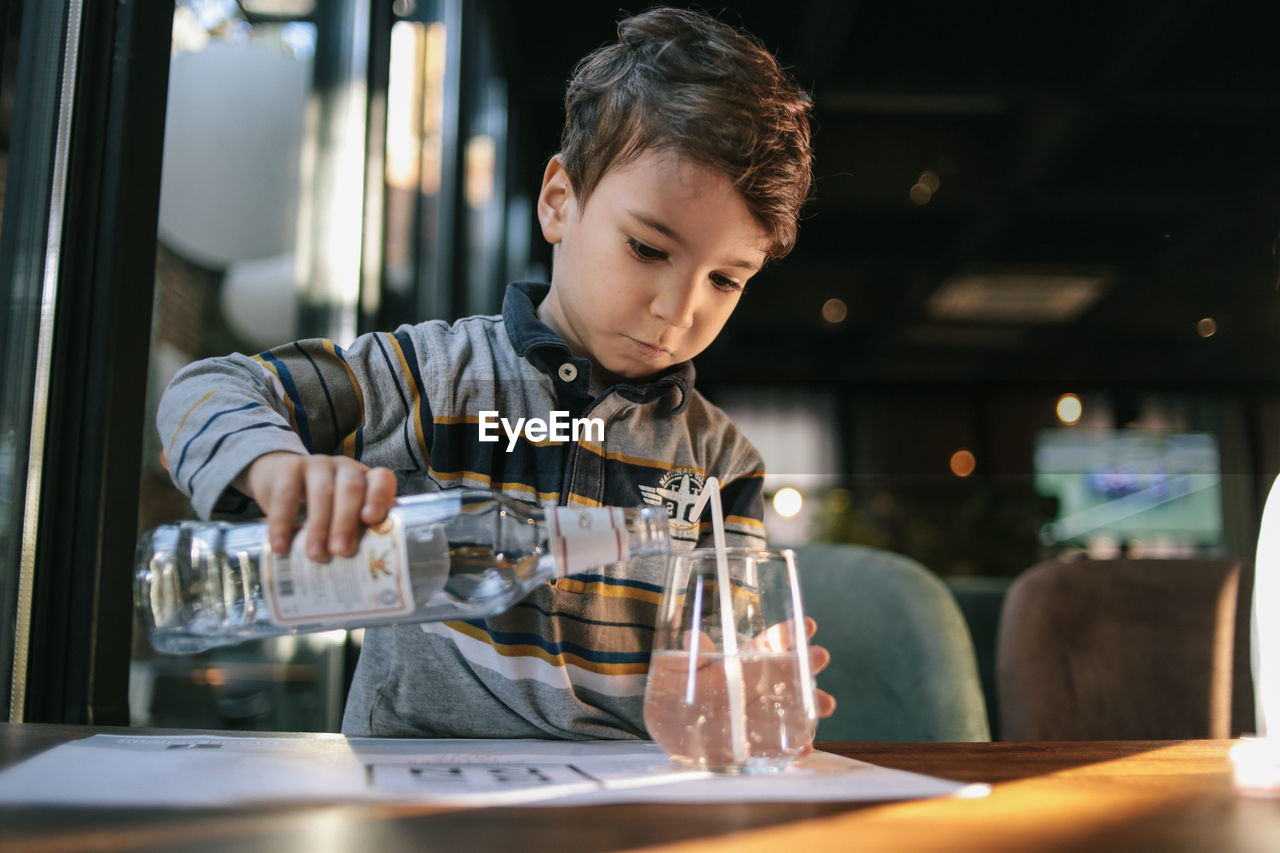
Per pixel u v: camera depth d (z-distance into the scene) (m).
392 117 1.83
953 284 6.56
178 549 0.64
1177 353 7.88
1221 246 5.82
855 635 1.22
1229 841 0.36
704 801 0.42
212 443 0.57
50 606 0.79
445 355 0.84
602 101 0.75
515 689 0.79
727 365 8.81
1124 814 0.41
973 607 2.00
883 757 0.58
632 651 0.83
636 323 0.73
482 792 0.42
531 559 0.60
